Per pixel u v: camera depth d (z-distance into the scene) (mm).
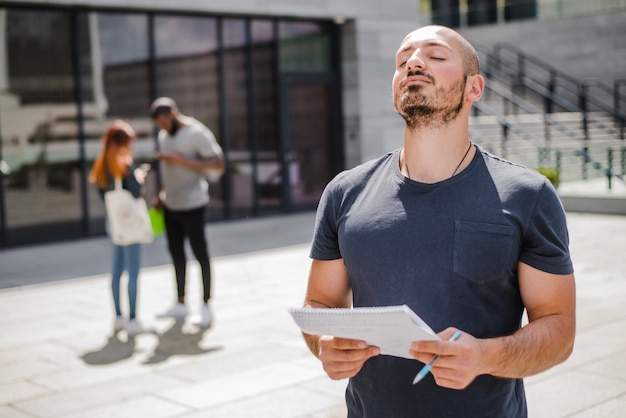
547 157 16109
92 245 12125
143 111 13242
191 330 6965
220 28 14117
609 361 5641
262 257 10734
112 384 5559
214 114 14125
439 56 2062
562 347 2018
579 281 8383
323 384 5402
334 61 15805
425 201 2076
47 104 12219
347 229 2178
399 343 1876
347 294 2354
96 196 12734
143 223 6688
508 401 2098
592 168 17859
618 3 22344
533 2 23938
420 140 2113
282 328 6934
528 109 18828
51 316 7785
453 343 1836
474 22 25109
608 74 22375
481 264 2008
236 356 6129
